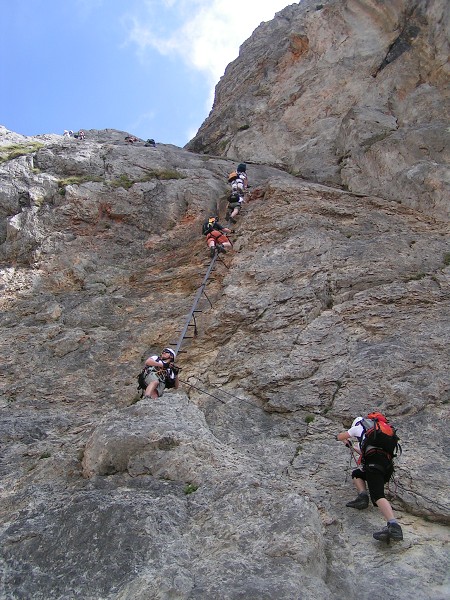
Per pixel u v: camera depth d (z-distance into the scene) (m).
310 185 14.17
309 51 21.00
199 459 6.54
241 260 11.72
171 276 12.30
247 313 10.04
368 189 14.72
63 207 14.39
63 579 5.09
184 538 5.51
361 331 9.17
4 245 13.86
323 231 11.98
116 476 6.55
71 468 6.95
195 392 8.84
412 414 7.49
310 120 18.88
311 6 27.52
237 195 13.96
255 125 20.16
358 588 5.23
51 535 5.57
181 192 15.35
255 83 22.38
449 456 6.74
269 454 7.32
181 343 9.41
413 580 5.29
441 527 6.04
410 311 9.45
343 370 8.43
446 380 7.87
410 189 13.66
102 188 15.09
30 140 18.59
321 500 6.42
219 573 5.00
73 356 10.34
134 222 14.59
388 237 11.66
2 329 11.34
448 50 16.02
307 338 9.22
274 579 4.87
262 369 8.81
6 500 6.44
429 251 11.20
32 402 9.27
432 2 17.00
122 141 20.02
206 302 10.85
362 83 18.34
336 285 10.34
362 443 6.12
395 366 8.22
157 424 7.01
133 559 5.15
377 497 5.81
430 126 14.94
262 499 5.77
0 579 5.19
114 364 10.04
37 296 12.44
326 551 5.59
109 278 12.84
